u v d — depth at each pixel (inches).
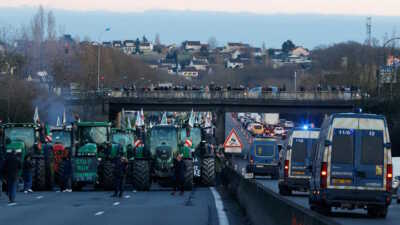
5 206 2726.4
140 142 4025.6
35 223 2118.6
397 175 4785.9
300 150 3481.8
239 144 4227.4
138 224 2124.8
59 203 2883.9
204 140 4448.8
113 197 3243.1
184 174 3447.3
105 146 3796.8
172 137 3850.9
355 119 2383.1
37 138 3806.6
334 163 2381.9
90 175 3700.8
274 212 1657.2
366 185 2369.6
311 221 1221.7
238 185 3026.6
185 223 2167.8
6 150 3634.4
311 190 2600.9
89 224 2106.3
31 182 3580.2
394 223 2314.2
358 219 2463.1
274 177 5753.0
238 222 2273.6
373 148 2378.2
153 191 3730.3
